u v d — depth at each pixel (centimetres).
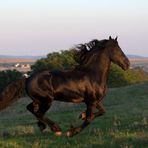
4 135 1466
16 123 2344
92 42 1401
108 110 2720
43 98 1330
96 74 1357
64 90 1325
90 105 1348
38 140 1299
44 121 1349
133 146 1169
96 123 1822
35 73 1356
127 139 1266
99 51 1381
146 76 9056
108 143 1217
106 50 1381
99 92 1352
